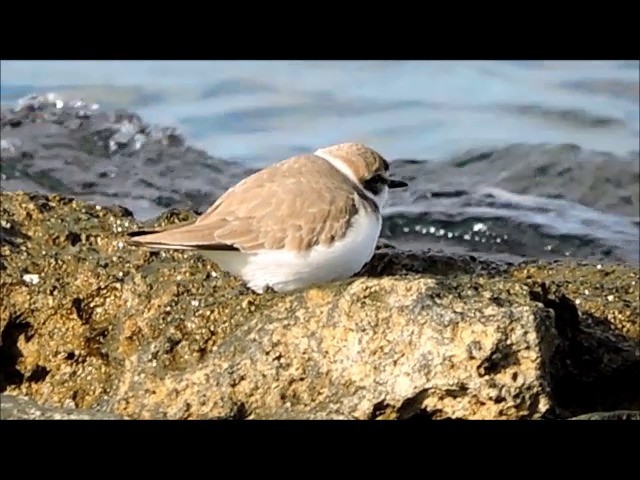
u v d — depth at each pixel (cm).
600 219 1984
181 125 2255
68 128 2181
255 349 1146
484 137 2270
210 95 2395
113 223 1323
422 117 2358
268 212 1186
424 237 1902
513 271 1433
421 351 1098
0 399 1195
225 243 1170
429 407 1108
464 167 2169
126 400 1173
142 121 2239
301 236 1179
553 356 1177
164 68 2497
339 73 2525
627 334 1323
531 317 1092
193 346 1188
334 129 2312
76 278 1253
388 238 1894
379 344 1112
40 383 1234
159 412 1150
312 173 1226
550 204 2025
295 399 1133
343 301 1131
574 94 2416
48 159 2050
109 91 2352
